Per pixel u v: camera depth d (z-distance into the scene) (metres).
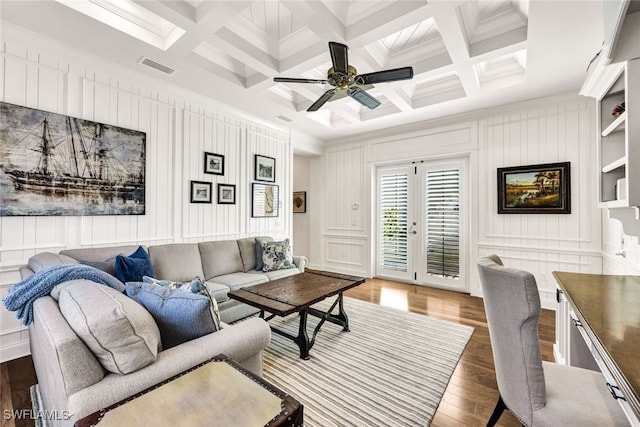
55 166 2.55
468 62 2.75
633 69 1.27
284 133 5.02
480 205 4.11
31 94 2.43
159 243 3.33
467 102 3.75
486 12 2.39
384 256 5.25
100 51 2.65
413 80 3.16
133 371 1.04
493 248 4.01
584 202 3.42
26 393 1.89
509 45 2.47
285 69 2.91
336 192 5.76
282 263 3.77
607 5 1.07
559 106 3.55
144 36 2.51
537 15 2.10
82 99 2.72
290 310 2.15
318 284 2.83
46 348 1.10
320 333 2.84
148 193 3.23
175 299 1.32
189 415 0.84
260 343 1.41
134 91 3.10
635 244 2.41
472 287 4.17
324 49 2.64
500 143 3.96
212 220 3.89
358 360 2.32
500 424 1.64
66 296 1.19
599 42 2.41
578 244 3.45
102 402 0.93
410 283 4.91
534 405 1.12
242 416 0.85
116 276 2.39
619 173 1.81
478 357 2.39
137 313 1.12
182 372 1.06
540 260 3.68
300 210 6.38
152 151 3.26
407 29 2.65
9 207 2.32
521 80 3.19
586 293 1.53
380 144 5.15
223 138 4.01
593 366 1.69
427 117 4.36
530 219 3.75
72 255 2.43
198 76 3.14
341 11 2.33
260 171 4.56
